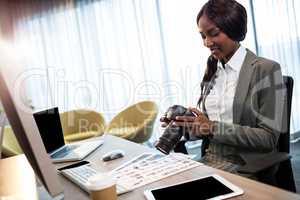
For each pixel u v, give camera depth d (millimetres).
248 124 1305
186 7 3553
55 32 3541
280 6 3678
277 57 3705
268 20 3664
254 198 793
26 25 3469
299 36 3723
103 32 3576
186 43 3582
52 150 1559
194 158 1354
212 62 1500
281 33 3701
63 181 1148
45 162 739
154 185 969
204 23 1298
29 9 3479
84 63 3576
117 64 3602
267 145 1218
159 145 1126
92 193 795
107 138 1829
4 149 2020
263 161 1221
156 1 3572
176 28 3580
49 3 3521
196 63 3574
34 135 697
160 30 3590
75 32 3561
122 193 938
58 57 3557
